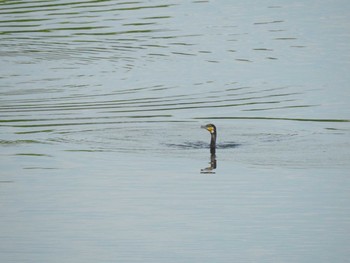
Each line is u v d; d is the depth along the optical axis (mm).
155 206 22453
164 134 28594
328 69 36719
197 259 19391
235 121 30109
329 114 30625
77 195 23203
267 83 35000
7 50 41875
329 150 26562
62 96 34188
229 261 19281
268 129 29000
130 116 30953
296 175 24453
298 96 33062
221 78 36031
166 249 19938
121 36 43219
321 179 24156
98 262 19328
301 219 21562
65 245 20172
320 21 44812
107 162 25703
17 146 27469
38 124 30141
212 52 40125
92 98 33750
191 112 31453
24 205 22547
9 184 24016
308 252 19734
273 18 45625
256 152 26453
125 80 36438
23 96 34312
